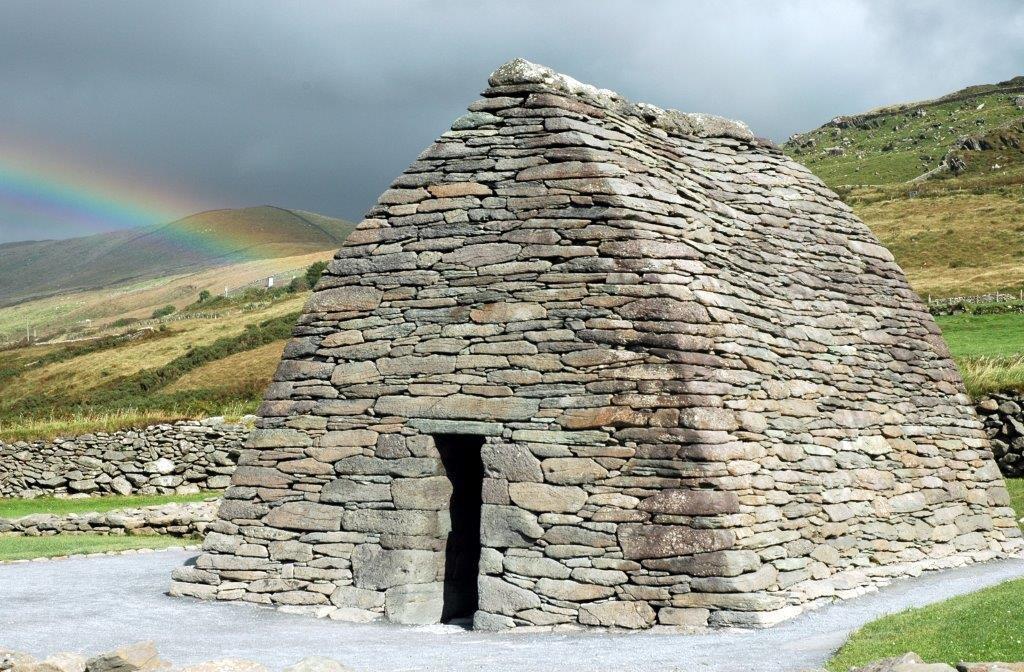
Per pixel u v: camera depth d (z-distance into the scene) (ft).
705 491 32.42
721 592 31.50
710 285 36.65
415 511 35.68
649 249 35.47
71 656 24.97
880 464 41.47
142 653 25.13
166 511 59.21
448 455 36.83
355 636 31.76
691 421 33.06
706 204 40.88
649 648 28.43
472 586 37.99
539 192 37.06
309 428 38.06
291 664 27.07
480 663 26.81
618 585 32.48
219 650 29.19
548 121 38.19
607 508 33.09
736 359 35.81
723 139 47.21
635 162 38.91
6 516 67.46
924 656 23.45
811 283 43.37
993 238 277.44
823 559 36.40
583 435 33.91
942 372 47.19
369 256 38.81
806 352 40.60
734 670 24.41
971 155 481.46
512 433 34.73
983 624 25.59
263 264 493.36
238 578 37.83
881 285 47.14
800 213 46.16
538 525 33.73
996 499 46.26
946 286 209.87
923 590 37.11
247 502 38.42
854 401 41.68
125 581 42.22
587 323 34.88
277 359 157.38
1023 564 43.11
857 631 27.66
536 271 36.11
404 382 36.88
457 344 36.40
